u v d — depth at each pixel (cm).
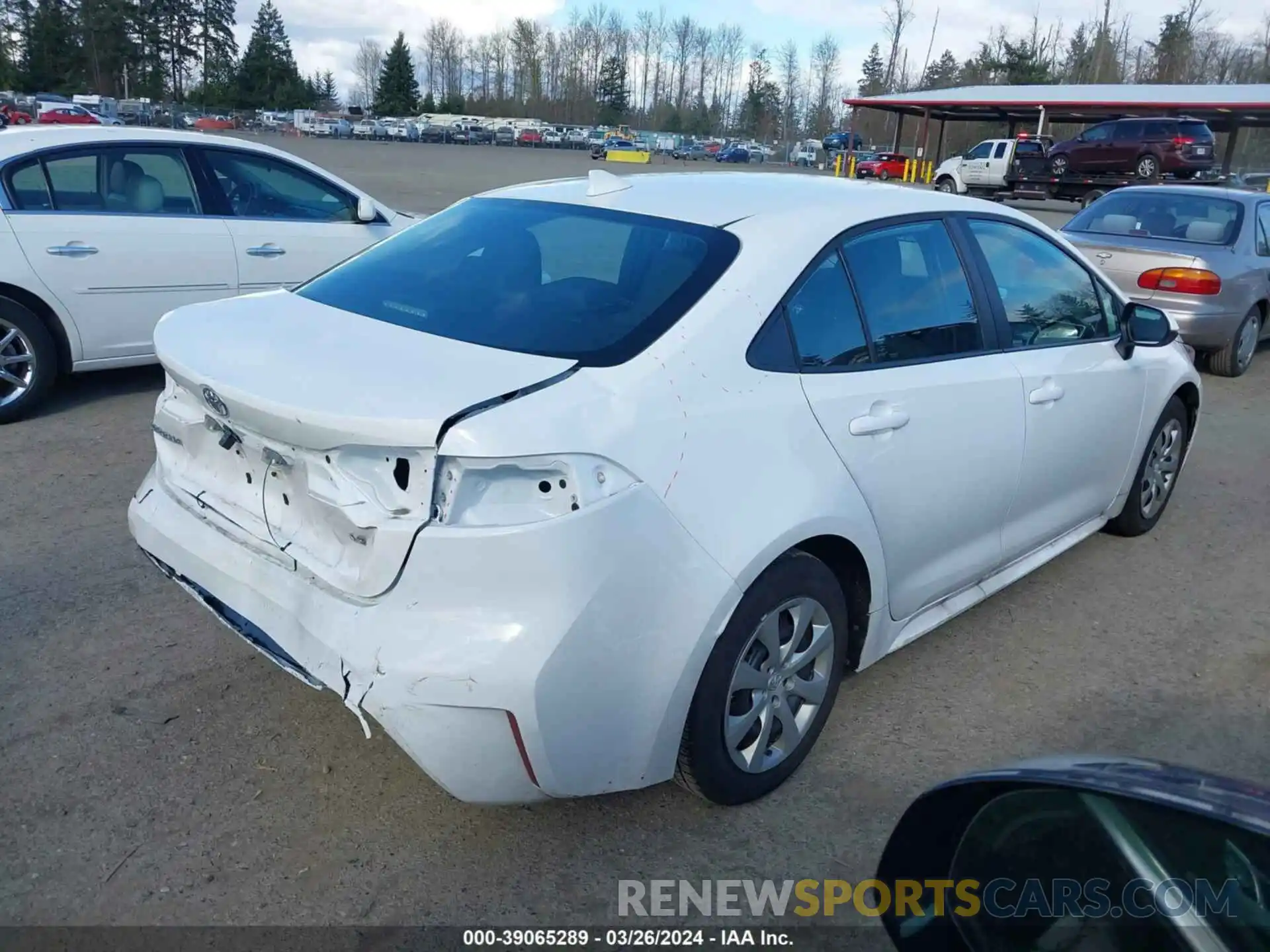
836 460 307
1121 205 981
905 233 357
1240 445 726
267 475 284
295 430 257
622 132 8350
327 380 263
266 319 314
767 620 292
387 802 309
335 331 298
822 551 320
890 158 4388
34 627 398
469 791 251
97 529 491
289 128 7394
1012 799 184
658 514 258
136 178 678
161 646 389
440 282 324
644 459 258
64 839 287
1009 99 3722
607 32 10856
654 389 268
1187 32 7381
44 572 444
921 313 354
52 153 646
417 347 282
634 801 313
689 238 317
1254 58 7169
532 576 241
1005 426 378
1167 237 932
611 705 256
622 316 290
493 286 315
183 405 316
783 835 301
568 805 310
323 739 338
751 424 284
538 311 297
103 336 666
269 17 9831
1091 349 439
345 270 356
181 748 329
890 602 347
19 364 643
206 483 309
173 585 437
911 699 377
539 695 243
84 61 8825
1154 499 533
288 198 750
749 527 277
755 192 353
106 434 631
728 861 290
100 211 661
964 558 380
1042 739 354
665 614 261
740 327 292
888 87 7356
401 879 278
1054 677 397
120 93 9019
